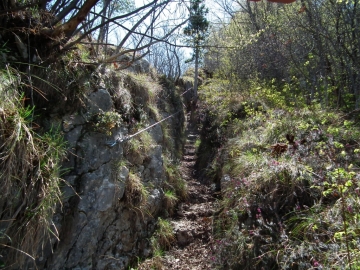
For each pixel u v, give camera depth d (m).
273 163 3.51
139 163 4.03
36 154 2.21
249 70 8.20
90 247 2.94
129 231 3.51
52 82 2.80
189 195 5.11
